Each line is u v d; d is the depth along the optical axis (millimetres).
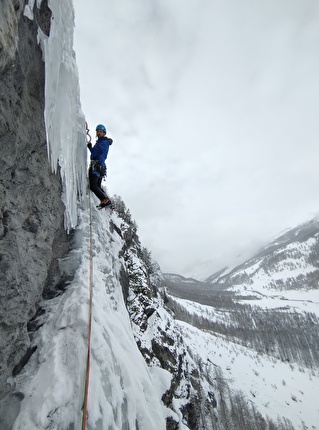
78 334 4473
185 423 11000
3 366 3414
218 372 79688
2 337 3348
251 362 110812
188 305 189125
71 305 4891
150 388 5301
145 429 4410
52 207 4977
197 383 16719
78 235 6836
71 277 5691
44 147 4223
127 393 4535
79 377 3898
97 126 8242
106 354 4523
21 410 3365
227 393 65375
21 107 3389
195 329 122438
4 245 3299
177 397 11641
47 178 4508
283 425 72125
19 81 3307
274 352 140000
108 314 5617
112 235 9578
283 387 97250
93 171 7852
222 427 49375
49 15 4207
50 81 4270
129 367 4984
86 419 3506
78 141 7281
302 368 120750
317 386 102500
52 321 4629
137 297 13336
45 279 4707
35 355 4098
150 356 10852
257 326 178875
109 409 3898
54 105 4527
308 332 166000
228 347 118750
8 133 3115
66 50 5133
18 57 3223
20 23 3328
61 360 4051
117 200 22234
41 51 3955
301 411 83250
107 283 6797
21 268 3693
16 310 3594
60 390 3629
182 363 14508
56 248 5660
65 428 3334
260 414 68812
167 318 17109
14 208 3545
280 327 175750
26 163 3770
